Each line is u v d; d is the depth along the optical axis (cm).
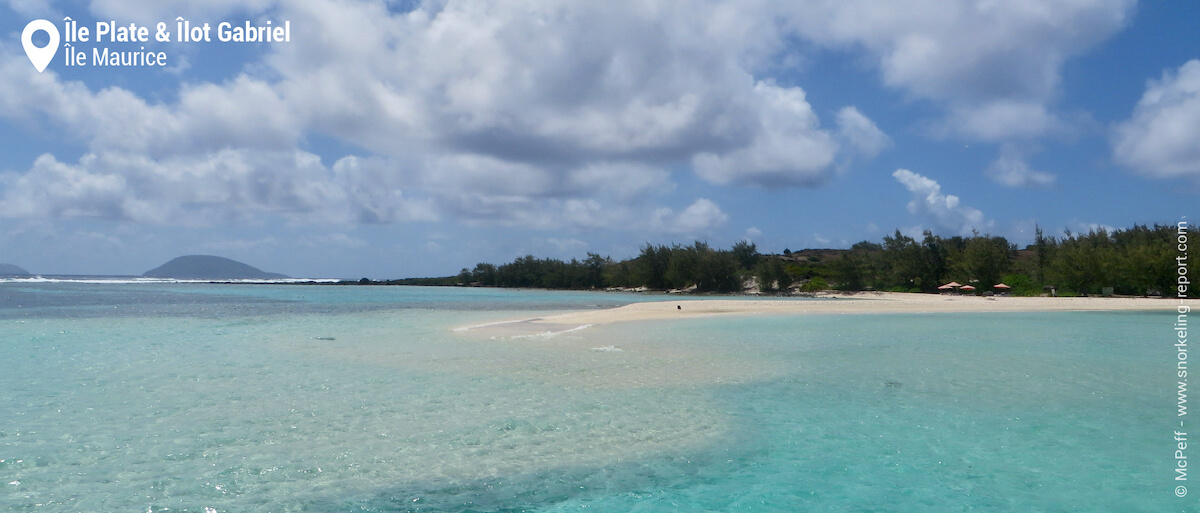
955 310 3550
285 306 4231
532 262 11394
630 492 661
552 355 1572
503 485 675
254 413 955
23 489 640
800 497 647
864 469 728
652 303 4159
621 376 1273
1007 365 1418
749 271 8706
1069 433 860
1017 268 6856
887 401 1052
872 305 3938
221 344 1825
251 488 654
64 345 1802
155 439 816
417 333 2148
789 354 1598
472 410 981
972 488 665
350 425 889
